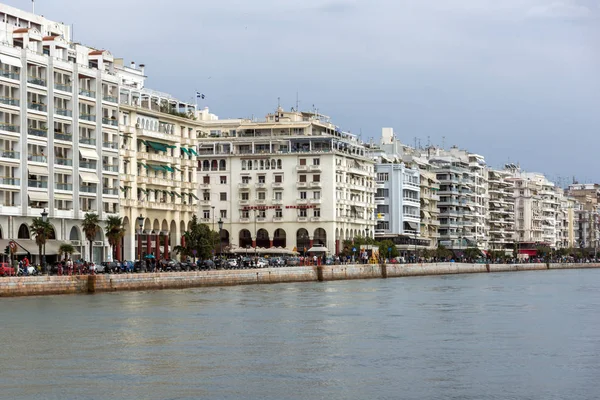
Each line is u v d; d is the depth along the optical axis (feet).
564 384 205.77
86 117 552.82
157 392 196.65
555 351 249.14
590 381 208.95
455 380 209.46
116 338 269.23
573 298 449.06
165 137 637.71
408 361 232.53
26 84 512.63
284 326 301.63
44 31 588.09
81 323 303.27
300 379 209.77
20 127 508.94
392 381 208.23
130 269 496.23
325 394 195.93
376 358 236.63
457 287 554.46
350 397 193.67
